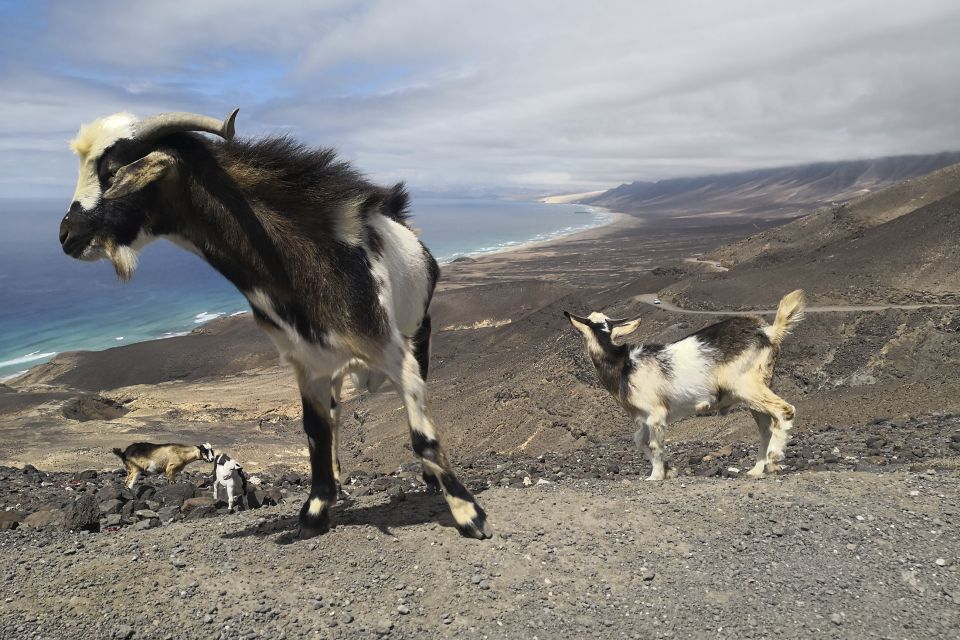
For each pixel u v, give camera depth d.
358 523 6.65
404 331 6.91
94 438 47.88
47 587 5.30
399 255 6.61
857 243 92.19
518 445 52.91
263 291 5.94
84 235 5.67
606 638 4.64
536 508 6.63
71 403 64.19
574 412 52.31
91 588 5.29
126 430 53.66
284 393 74.06
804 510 6.26
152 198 5.75
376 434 53.53
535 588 5.20
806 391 58.22
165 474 14.02
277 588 5.30
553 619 4.84
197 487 10.04
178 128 5.50
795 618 4.76
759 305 78.88
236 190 5.76
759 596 5.02
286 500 9.27
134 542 6.26
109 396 73.75
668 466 9.36
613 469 10.80
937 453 9.33
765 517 6.17
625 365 9.07
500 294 133.88
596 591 5.15
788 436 8.48
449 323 124.75
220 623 4.86
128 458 13.38
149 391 77.56
